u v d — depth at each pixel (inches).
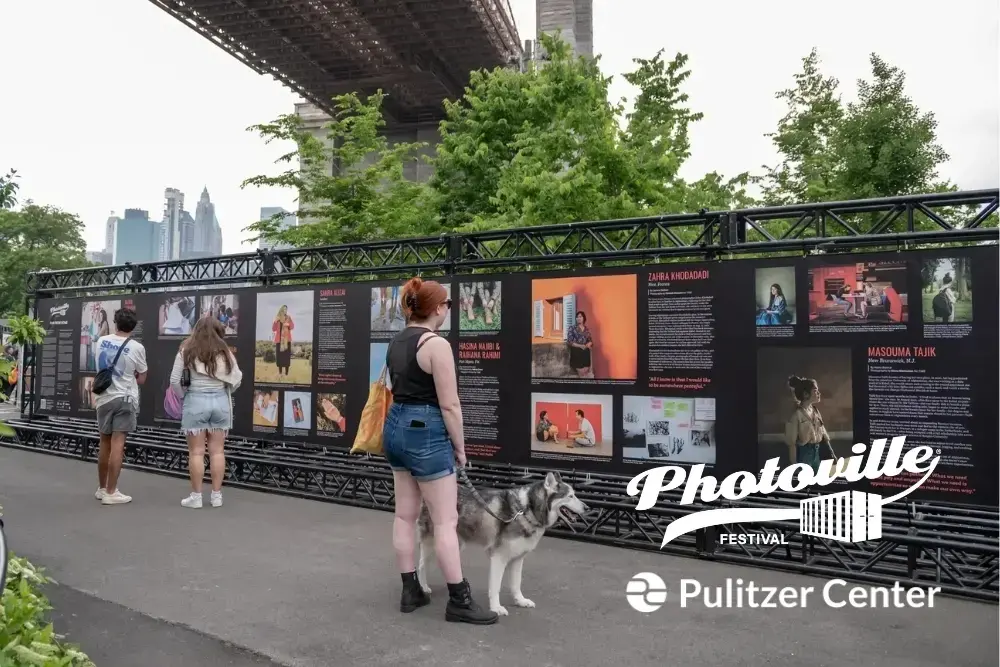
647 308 259.8
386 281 331.6
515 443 286.7
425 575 186.1
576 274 275.6
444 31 1957.4
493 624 169.2
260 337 370.9
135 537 248.1
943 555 209.0
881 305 219.9
